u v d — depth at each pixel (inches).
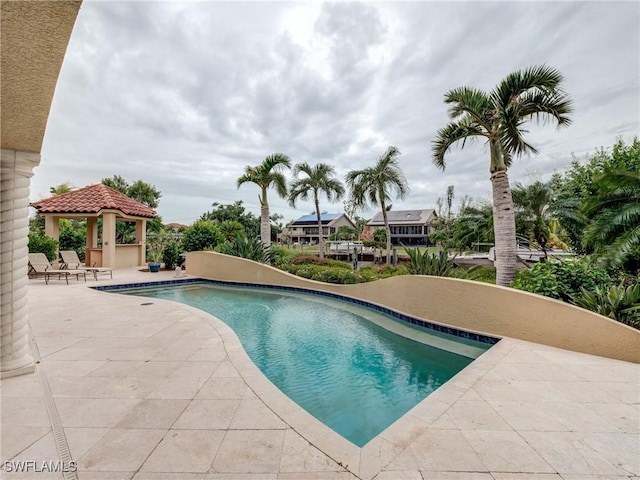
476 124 316.5
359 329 267.1
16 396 117.3
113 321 231.0
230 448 88.3
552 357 167.5
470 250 684.1
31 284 409.4
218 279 498.6
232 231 756.0
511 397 122.1
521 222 491.2
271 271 457.7
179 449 87.4
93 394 119.8
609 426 101.8
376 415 139.2
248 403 113.8
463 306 237.6
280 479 76.8
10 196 138.7
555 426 101.9
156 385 128.0
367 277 403.9
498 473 80.0
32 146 141.0
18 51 94.3
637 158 386.6
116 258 592.4
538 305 194.1
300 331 262.2
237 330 265.6
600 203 262.1
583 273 216.2
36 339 188.4
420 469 81.4
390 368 190.5
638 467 82.5
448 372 185.5
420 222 1620.3
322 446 90.0
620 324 165.3
